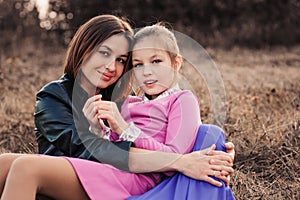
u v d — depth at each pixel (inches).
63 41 468.1
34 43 461.4
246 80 286.8
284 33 489.4
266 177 153.1
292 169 151.9
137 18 474.9
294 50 448.8
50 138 117.8
